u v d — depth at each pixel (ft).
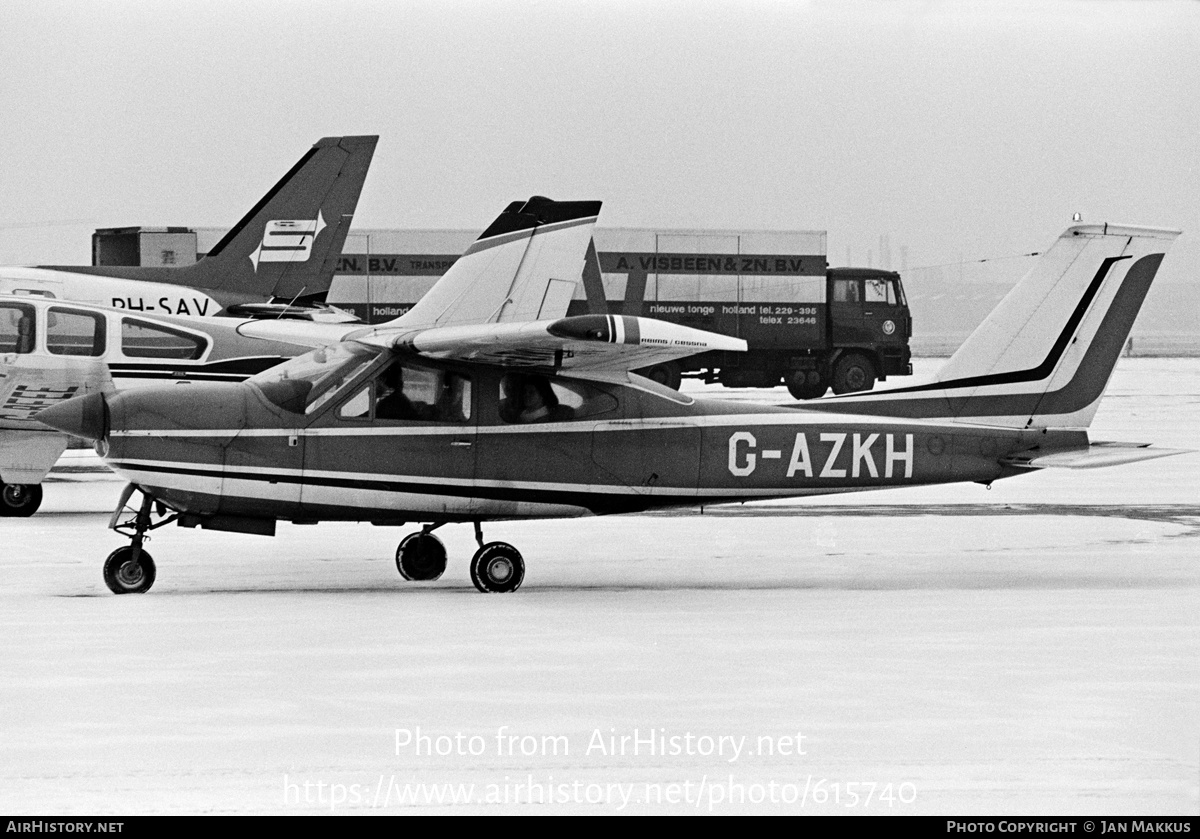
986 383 84.17
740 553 94.84
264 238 142.41
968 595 77.15
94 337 110.22
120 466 74.13
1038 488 142.10
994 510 121.60
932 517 116.47
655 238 261.03
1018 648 61.87
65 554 91.25
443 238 251.19
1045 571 86.74
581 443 79.10
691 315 262.47
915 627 66.95
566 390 79.20
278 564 87.92
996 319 84.23
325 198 143.84
